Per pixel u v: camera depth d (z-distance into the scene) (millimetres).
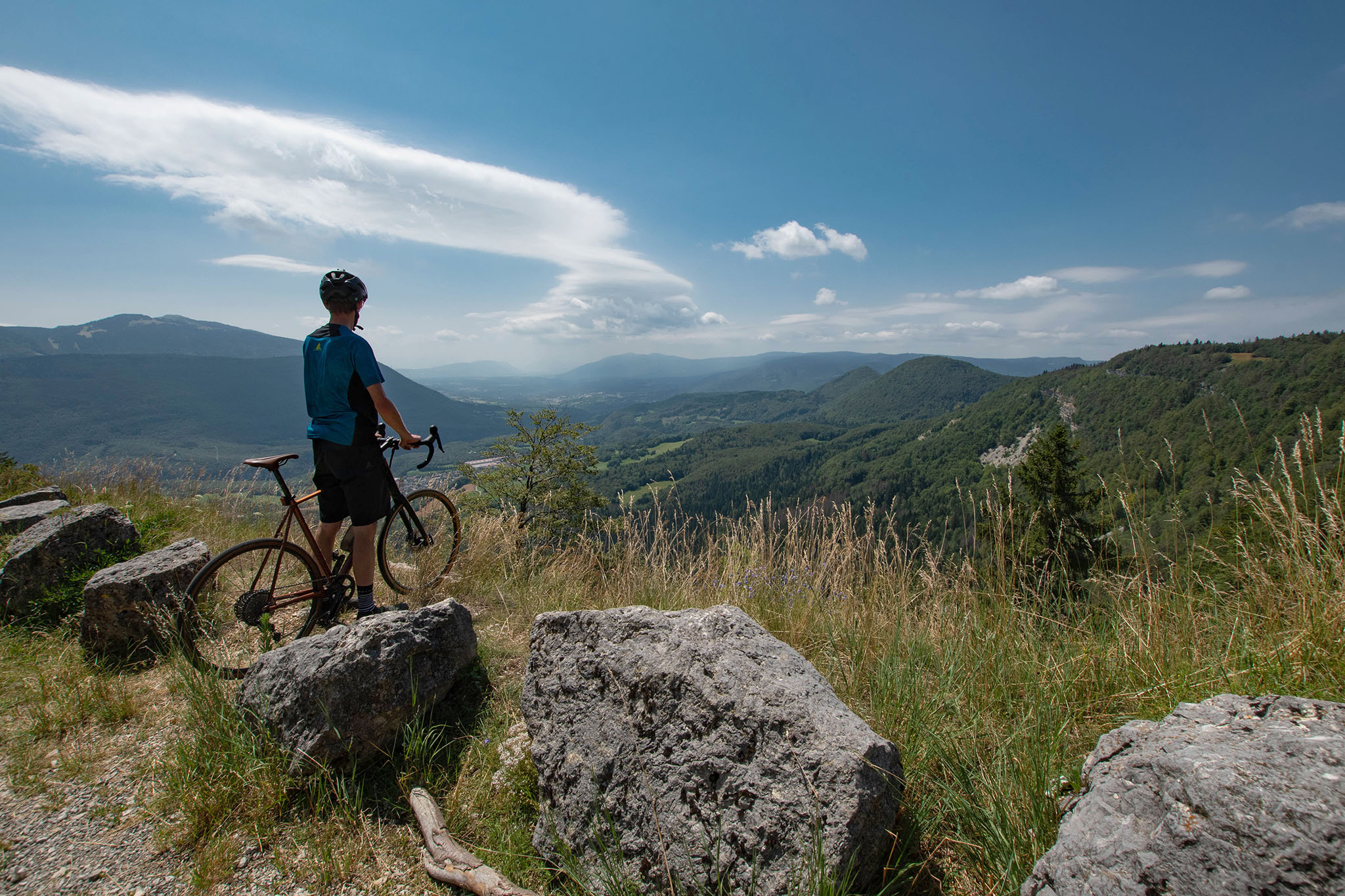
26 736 2619
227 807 2178
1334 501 2510
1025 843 1706
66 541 3912
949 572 3799
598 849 1846
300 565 4070
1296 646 2322
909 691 2641
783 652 2053
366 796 2297
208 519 6402
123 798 2260
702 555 4711
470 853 1988
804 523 4441
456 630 2830
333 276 3486
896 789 1727
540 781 2117
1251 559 2807
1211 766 1173
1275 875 992
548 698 2262
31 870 1922
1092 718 2387
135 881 1898
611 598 4438
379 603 4160
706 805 1715
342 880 1916
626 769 1902
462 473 9875
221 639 3424
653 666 1997
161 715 2787
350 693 2346
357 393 3543
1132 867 1163
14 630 3590
